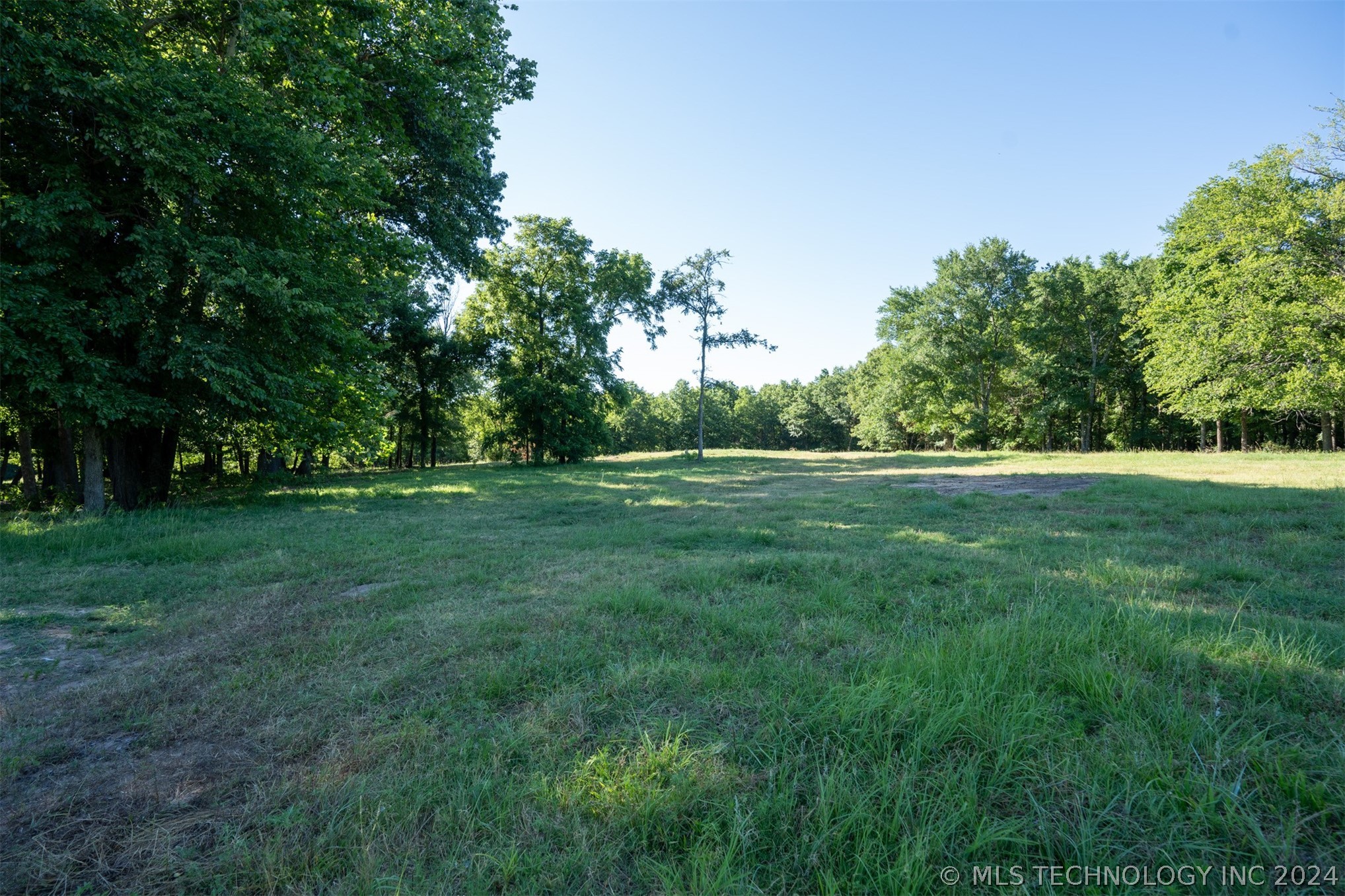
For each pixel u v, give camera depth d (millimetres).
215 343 11367
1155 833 2221
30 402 10578
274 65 13312
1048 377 41688
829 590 5516
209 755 2986
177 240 10805
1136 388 42625
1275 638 4027
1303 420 35531
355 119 15008
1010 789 2514
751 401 92062
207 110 10836
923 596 5406
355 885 2049
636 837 2287
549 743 2932
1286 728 2938
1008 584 5746
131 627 5105
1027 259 43562
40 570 7051
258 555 7988
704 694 3436
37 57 9250
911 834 2232
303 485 21719
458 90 16469
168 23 13297
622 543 8664
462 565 7203
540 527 10547
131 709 3494
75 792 2701
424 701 3475
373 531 9906
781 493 15734
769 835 2271
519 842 2264
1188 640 3957
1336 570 6070
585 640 4359
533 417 33875
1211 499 10242
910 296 49656
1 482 25750
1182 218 30031
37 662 4316
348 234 14523
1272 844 2131
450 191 19141
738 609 5043
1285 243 24766
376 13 13781
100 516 10945
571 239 34656
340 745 3018
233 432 14484
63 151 10742
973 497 12781
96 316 10547
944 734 2842
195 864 2193
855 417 78438
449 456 63312
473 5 16328
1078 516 9922
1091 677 3357
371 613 5277
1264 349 24812
